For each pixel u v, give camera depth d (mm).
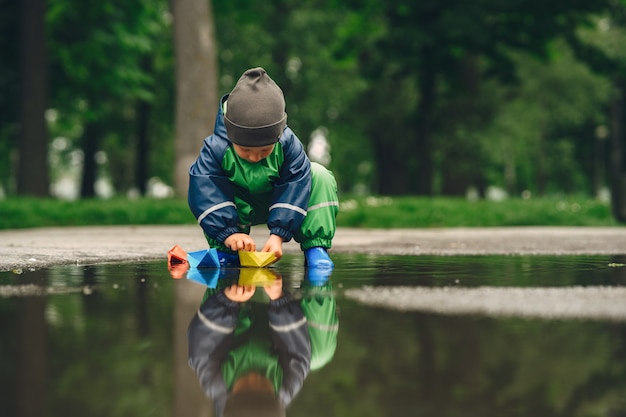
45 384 1103
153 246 4984
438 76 21672
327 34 23094
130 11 17594
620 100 10125
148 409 985
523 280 2668
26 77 14266
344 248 4781
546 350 1354
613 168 10188
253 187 3357
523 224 9609
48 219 9125
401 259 3820
